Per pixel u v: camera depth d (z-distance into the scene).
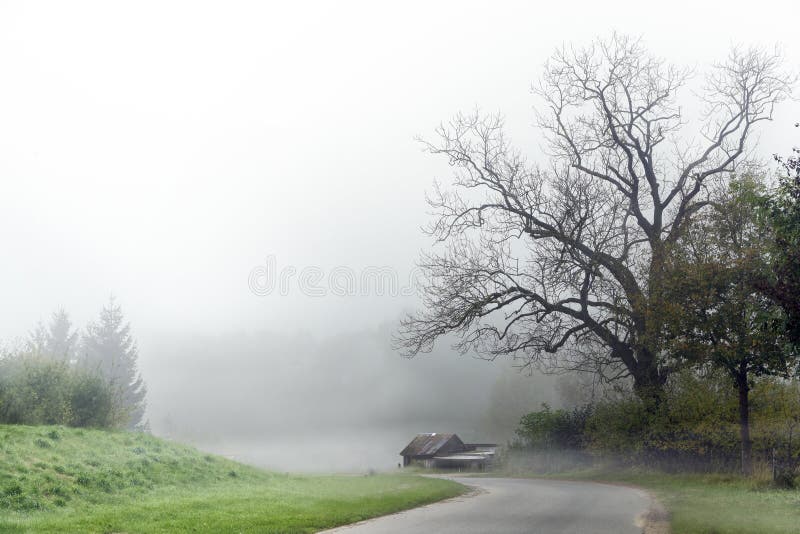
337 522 14.42
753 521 13.39
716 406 25.05
